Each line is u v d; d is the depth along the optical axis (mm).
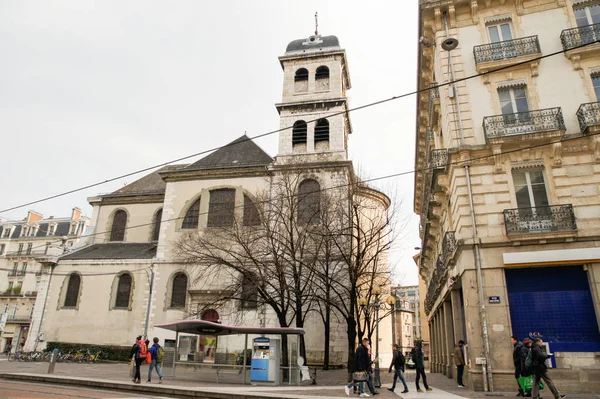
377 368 17297
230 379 18906
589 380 14500
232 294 24906
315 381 18641
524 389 13438
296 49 36594
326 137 33062
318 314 27953
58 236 68125
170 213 33188
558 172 16406
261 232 26156
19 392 13391
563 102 17156
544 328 15250
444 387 17078
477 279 15898
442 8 19734
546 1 18672
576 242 15523
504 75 18094
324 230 23984
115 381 16578
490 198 16719
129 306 31297
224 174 33312
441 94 19766
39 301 32875
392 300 24297
